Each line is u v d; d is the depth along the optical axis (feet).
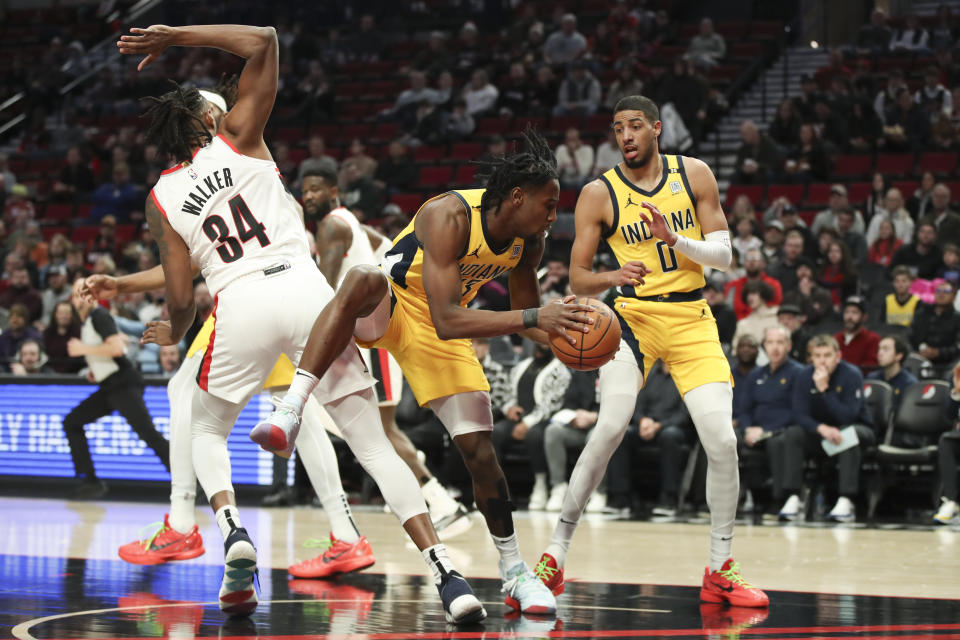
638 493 31.07
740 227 36.96
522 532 22.75
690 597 14.25
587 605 13.57
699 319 14.24
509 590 13.25
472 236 12.63
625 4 60.18
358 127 54.34
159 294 37.32
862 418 27.35
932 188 38.73
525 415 29.96
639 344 14.21
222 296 12.78
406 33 68.54
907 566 17.70
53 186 55.83
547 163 12.55
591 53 56.59
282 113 58.80
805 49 59.06
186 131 13.14
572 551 19.69
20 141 62.03
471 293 13.67
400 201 46.26
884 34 56.44
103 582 15.33
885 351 28.22
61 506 28.43
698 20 64.85
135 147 54.13
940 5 59.16
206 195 12.87
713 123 50.24
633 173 14.51
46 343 33.32
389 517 26.04
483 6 67.72
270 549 19.36
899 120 45.93
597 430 14.05
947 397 27.17
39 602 13.56
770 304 31.68
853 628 11.93
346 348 12.81
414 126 52.80
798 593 14.73
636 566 17.60
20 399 31.83
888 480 28.66
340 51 64.59
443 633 11.59
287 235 13.08
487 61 56.70
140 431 29.78
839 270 34.42
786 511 26.84
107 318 29.58
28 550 19.20
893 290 33.06
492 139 46.98
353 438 12.79
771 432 27.53
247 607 12.79
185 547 17.62
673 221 14.35
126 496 30.99
